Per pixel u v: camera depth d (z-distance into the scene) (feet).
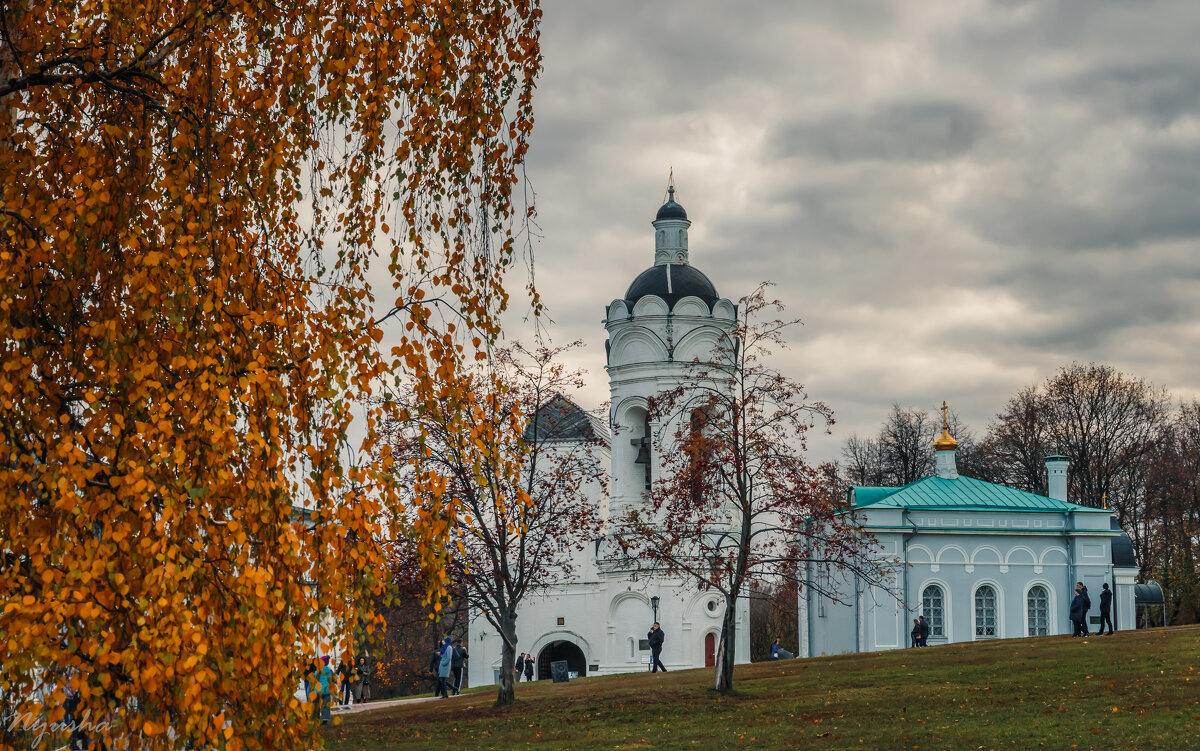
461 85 42.91
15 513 29.84
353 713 120.16
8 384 29.96
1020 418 274.77
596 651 230.27
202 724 29.22
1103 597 149.59
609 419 207.51
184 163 33.94
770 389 119.85
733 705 106.11
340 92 38.01
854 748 79.97
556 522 128.77
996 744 77.30
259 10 36.19
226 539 30.55
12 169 33.73
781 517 120.67
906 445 306.96
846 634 202.39
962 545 202.69
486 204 43.96
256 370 31.50
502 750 90.07
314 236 41.47
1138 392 269.03
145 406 30.76
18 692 31.40
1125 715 84.38
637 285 207.00
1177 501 260.21
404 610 119.34
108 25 35.63
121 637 29.89
